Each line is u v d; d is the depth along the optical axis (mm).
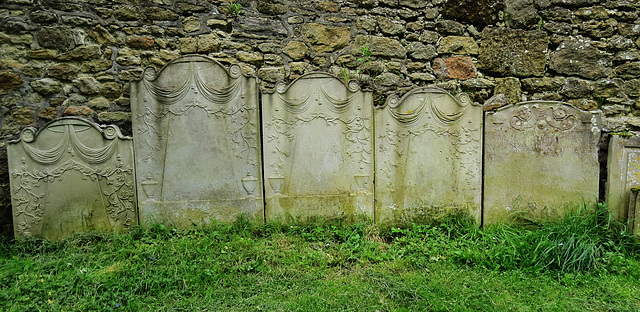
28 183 3027
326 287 2443
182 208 3264
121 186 3174
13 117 3342
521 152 3395
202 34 3670
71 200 3107
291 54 3807
